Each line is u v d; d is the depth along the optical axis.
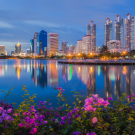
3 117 3.18
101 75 25.05
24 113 3.71
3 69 41.09
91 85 16.00
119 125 3.32
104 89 13.78
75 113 3.83
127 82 17.66
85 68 42.16
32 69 41.12
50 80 20.36
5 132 3.07
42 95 11.41
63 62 80.94
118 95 11.43
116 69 37.06
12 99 10.31
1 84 17.30
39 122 3.46
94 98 3.54
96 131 3.22
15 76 25.33
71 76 24.55
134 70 33.88
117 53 157.38
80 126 3.32
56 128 3.65
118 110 3.95
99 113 3.37
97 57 175.50
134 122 3.45
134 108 4.21
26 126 3.17
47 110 4.86
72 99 9.97
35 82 18.66
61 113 4.80
